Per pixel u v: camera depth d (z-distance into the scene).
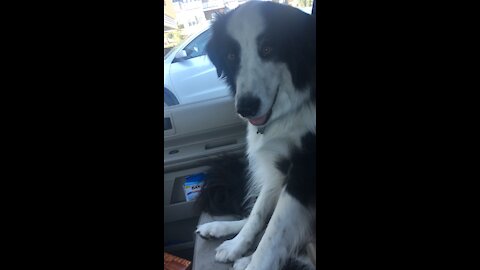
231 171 1.41
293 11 1.03
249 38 1.05
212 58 1.21
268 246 1.04
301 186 1.03
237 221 1.28
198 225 1.35
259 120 1.08
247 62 1.06
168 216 1.44
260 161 1.18
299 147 1.06
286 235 1.04
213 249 1.22
